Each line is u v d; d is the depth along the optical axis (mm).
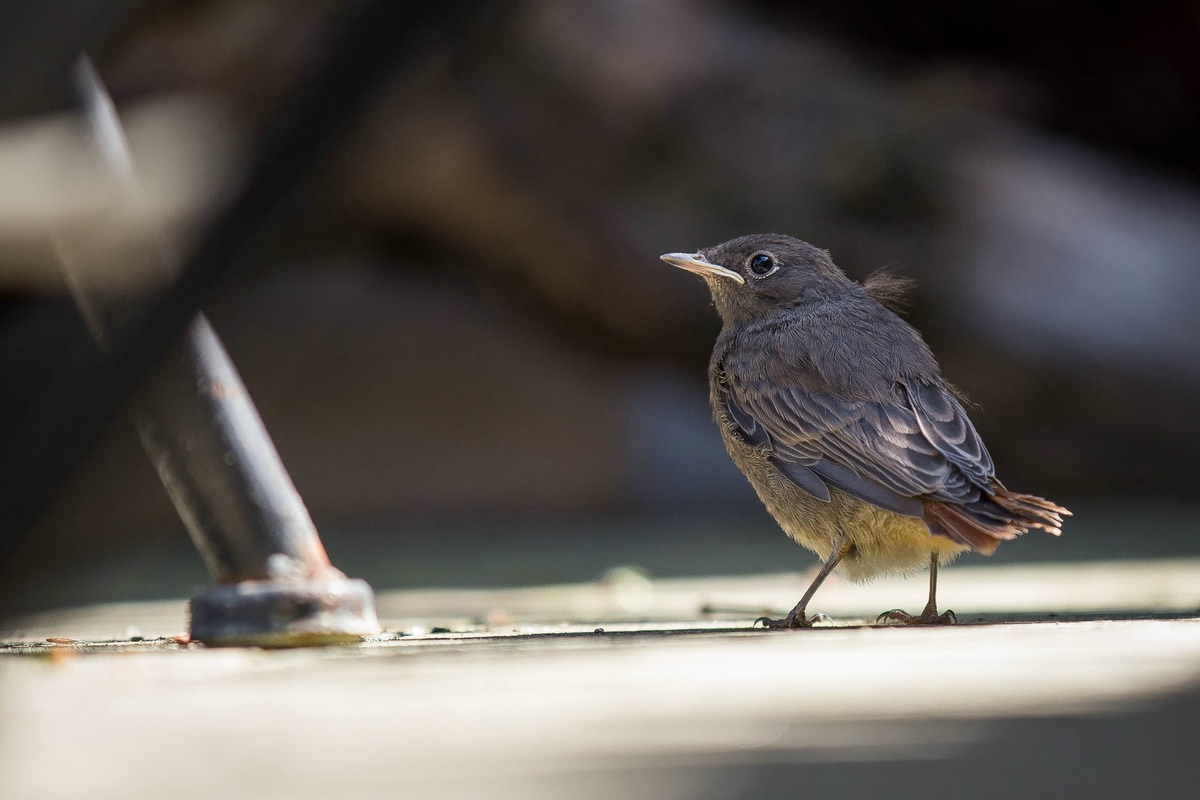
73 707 3564
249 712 3492
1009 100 27875
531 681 4215
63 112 2869
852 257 25000
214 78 20391
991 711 3367
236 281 1656
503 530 28141
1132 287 25578
